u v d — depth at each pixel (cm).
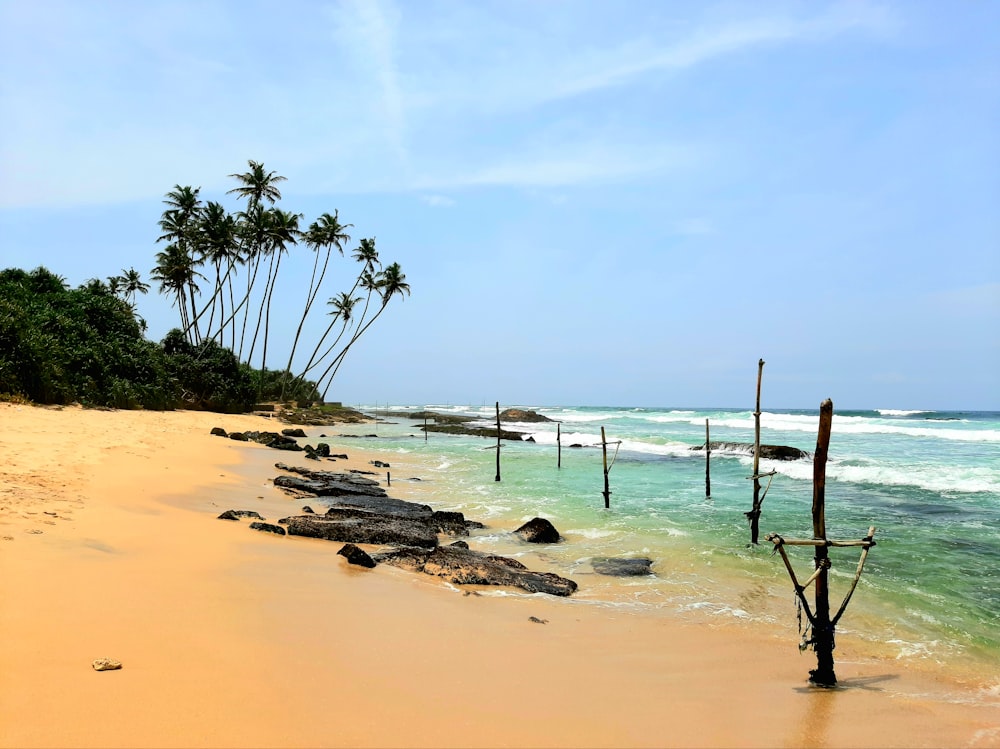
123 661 477
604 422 6781
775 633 785
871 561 1169
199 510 1244
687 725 492
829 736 491
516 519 1591
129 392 3616
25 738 356
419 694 495
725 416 7838
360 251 6762
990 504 1775
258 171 5603
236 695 445
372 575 917
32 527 833
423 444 3941
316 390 7550
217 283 5534
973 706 576
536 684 550
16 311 3231
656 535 1403
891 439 4025
